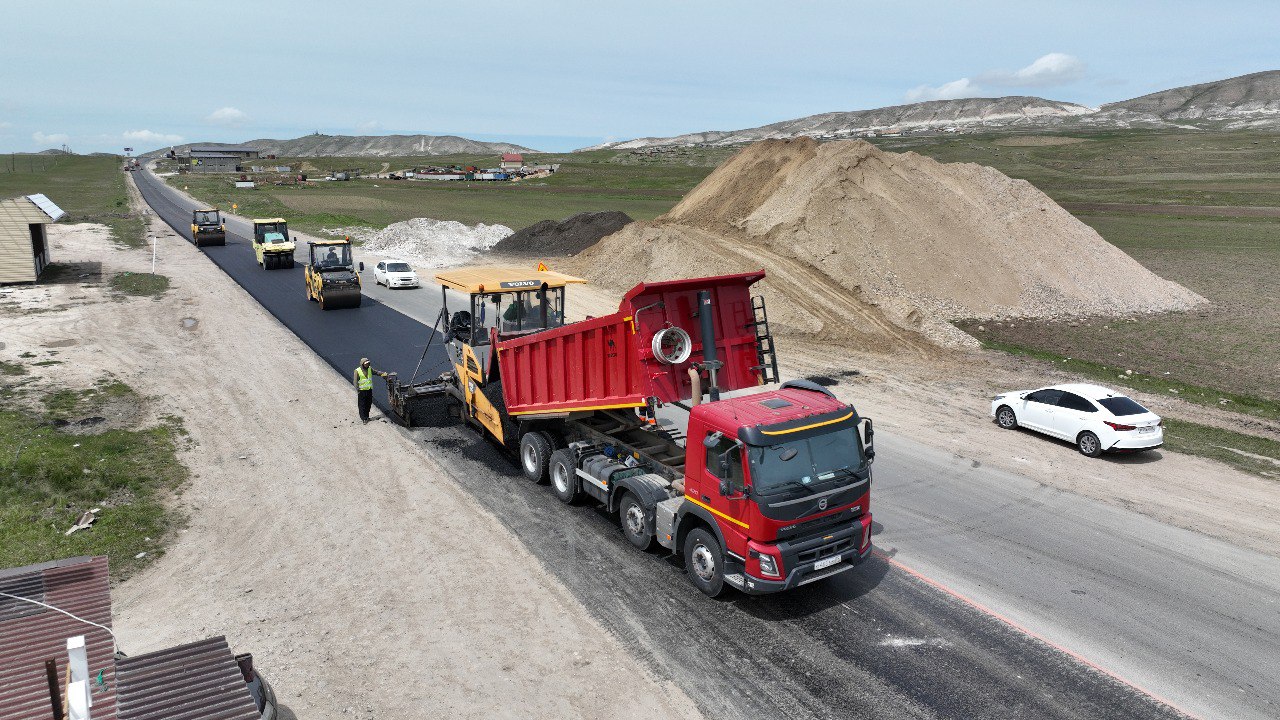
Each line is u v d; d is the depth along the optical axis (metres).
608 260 36.12
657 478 10.87
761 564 8.76
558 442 12.92
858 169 33.06
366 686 7.91
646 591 9.89
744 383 11.15
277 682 7.92
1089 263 33.97
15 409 15.63
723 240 33.41
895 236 30.69
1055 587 10.20
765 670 8.33
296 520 11.75
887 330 26.03
